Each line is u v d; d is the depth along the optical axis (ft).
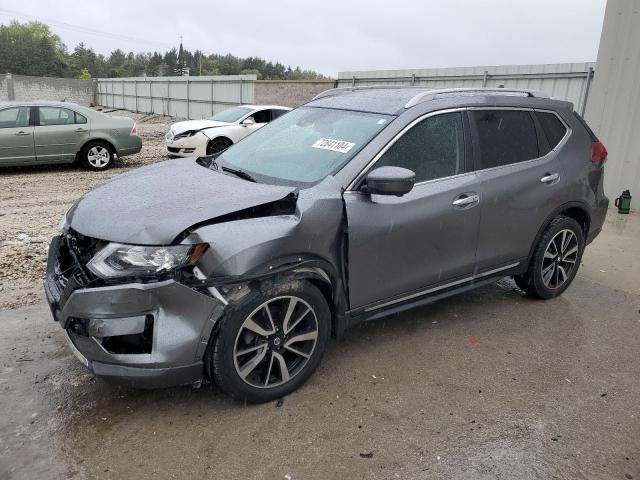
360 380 10.98
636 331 13.60
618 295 16.02
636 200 26.86
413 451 8.95
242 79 80.53
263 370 10.01
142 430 9.31
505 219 13.07
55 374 10.97
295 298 9.86
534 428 9.62
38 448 8.82
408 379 11.07
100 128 37.22
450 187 11.85
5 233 20.85
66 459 8.59
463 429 9.53
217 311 9.00
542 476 8.46
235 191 10.15
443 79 51.26
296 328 10.34
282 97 74.28
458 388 10.80
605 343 12.91
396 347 12.40
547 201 13.92
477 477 8.42
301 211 9.77
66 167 38.83
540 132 14.05
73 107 36.63
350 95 13.83
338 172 10.68
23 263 17.30
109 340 8.91
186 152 40.27
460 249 12.35
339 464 8.61
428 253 11.76
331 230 10.14
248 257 9.07
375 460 8.72
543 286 14.92
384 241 10.91
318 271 10.06
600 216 15.81
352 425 9.56
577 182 14.62
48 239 20.22
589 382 11.18
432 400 10.37
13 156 34.73
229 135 41.06
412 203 11.21
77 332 9.12
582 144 14.97
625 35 25.86
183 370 8.97
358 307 11.06
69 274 10.10
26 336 12.51
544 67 42.16
